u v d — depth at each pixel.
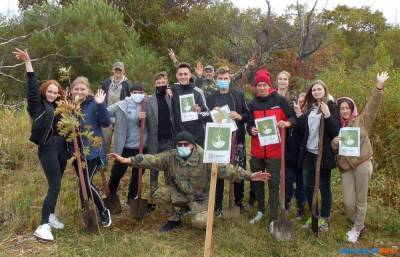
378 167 7.00
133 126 5.89
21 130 8.73
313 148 5.49
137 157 5.30
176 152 5.30
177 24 23.62
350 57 26.36
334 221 6.04
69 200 5.93
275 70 19.75
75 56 15.57
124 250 4.73
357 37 37.28
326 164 5.39
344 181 5.51
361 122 5.37
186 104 5.66
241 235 5.26
